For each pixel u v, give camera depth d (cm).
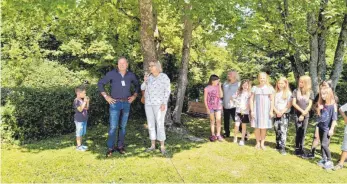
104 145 687
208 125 958
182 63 865
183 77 862
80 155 606
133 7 881
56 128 770
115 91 618
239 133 856
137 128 873
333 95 600
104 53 1459
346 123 577
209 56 1420
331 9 877
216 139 750
